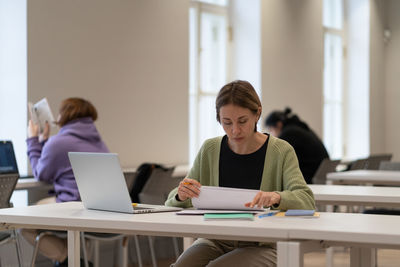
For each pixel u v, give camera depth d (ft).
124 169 17.54
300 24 27.55
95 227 6.95
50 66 16.57
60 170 12.94
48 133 14.37
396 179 14.39
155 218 6.95
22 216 7.39
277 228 6.07
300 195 7.55
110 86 18.37
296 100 27.20
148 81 19.70
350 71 34.60
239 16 25.16
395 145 36.50
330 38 33.27
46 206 8.45
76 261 8.06
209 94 24.07
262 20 24.82
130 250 17.70
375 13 35.01
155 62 19.95
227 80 25.07
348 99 34.63
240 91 7.68
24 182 12.93
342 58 34.27
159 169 14.62
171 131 20.56
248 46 24.94
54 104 16.65
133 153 19.12
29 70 16.03
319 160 18.61
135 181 14.57
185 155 21.18
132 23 19.11
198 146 23.54
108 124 18.29
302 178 7.87
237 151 8.30
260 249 7.54
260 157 8.16
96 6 17.93
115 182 7.45
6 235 12.10
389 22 36.58
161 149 20.17
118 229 7.00
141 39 19.43
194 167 8.70
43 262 15.75
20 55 16.12
